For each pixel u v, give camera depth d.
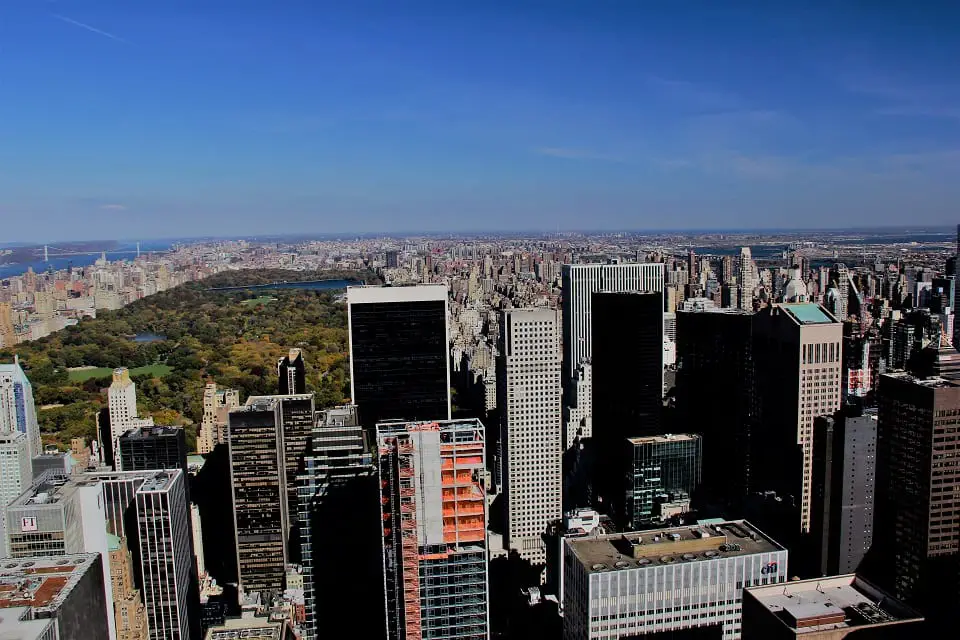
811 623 185.62
